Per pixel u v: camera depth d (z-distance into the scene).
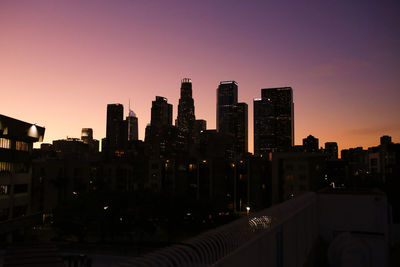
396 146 103.88
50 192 84.50
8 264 10.87
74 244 32.81
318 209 16.14
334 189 18.25
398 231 18.30
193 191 106.94
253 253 6.10
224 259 4.96
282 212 8.53
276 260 7.62
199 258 4.47
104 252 31.28
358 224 15.53
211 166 106.12
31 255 11.20
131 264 3.93
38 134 64.31
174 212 56.97
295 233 9.91
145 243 33.88
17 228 57.28
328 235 15.86
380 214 15.28
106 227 49.31
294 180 87.25
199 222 66.50
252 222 6.52
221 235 5.32
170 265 4.12
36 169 83.31
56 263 11.20
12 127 55.44
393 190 39.06
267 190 115.12
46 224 78.38
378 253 13.29
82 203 48.09
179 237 62.44
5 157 54.88
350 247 12.62
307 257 12.27
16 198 58.59
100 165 112.06
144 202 52.47
